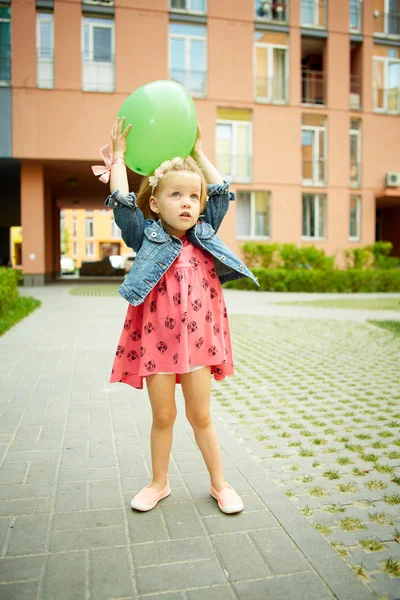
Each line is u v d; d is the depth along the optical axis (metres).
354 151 21.78
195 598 1.72
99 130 18.33
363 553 2.02
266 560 1.94
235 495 2.38
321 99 21.61
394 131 21.92
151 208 2.37
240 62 19.67
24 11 17.64
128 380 2.43
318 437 3.41
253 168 20.19
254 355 6.43
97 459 2.95
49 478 2.68
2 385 4.66
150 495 2.38
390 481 2.71
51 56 18.08
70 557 1.96
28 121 17.95
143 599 1.72
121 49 18.33
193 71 19.33
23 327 8.39
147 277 2.25
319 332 8.30
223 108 19.86
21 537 2.10
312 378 5.18
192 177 2.27
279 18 20.12
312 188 20.92
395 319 9.87
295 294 16.86
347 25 20.80
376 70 21.67
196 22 19.08
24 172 18.91
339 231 21.31
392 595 1.75
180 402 4.13
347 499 2.49
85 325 8.69
